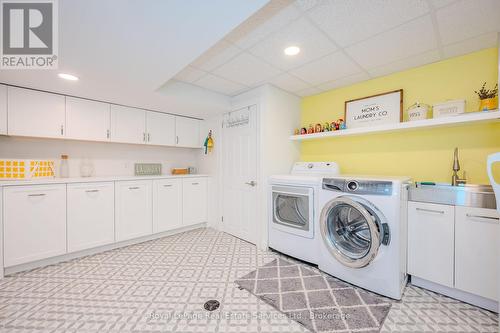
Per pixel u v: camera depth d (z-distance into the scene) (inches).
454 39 67.7
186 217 130.2
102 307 61.8
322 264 81.3
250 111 112.1
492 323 55.2
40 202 84.3
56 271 82.1
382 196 66.9
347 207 75.5
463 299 63.5
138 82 83.4
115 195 103.3
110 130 110.3
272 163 107.7
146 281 75.6
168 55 64.5
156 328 54.1
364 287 70.3
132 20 49.1
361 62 82.7
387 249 65.8
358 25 60.9
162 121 129.2
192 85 105.6
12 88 86.3
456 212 62.7
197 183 135.9
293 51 74.5
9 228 78.2
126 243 108.6
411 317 57.8
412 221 70.7
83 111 102.3
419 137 86.9
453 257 63.4
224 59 80.2
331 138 113.2
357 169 104.2
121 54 63.5
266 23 59.9
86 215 95.0
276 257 96.1
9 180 83.0
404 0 51.8
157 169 139.2
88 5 44.5
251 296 67.4
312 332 53.1
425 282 70.3
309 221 86.8
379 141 97.4
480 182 74.3
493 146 72.2
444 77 80.9
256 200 108.9
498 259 51.4
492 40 68.3
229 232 126.2
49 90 92.3
